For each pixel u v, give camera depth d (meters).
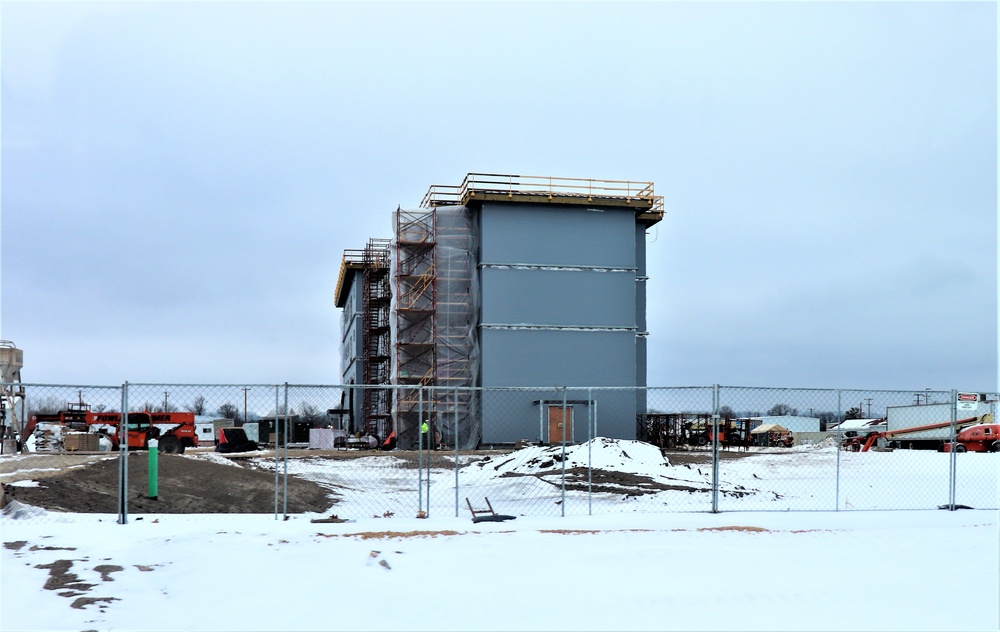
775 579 10.48
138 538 13.65
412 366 55.09
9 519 16.53
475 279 56.16
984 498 24.25
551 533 14.27
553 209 56.41
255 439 67.81
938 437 60.28
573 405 54.81
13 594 10.04
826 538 13.54
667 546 12.72
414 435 54.38
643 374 61.28
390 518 17.53
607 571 10.92
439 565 11.30
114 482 23.80
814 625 8.59
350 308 80.25
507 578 10.55
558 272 56.03
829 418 95.62
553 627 8.54
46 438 45.38
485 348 54.53
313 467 36.19
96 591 10.18
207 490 24.25
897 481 30.20
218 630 8.55
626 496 24.23
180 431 48.56
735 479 31.22
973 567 11.20
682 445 60.81
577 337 55.72
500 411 54.38
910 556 11.93
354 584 10.27
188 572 11.09
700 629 8.46
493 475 31.45
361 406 70.19
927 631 8.40
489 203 55.59
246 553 12.27
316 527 15.12
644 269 61.84
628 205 56.78
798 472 34.69
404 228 56.22
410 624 8.66
